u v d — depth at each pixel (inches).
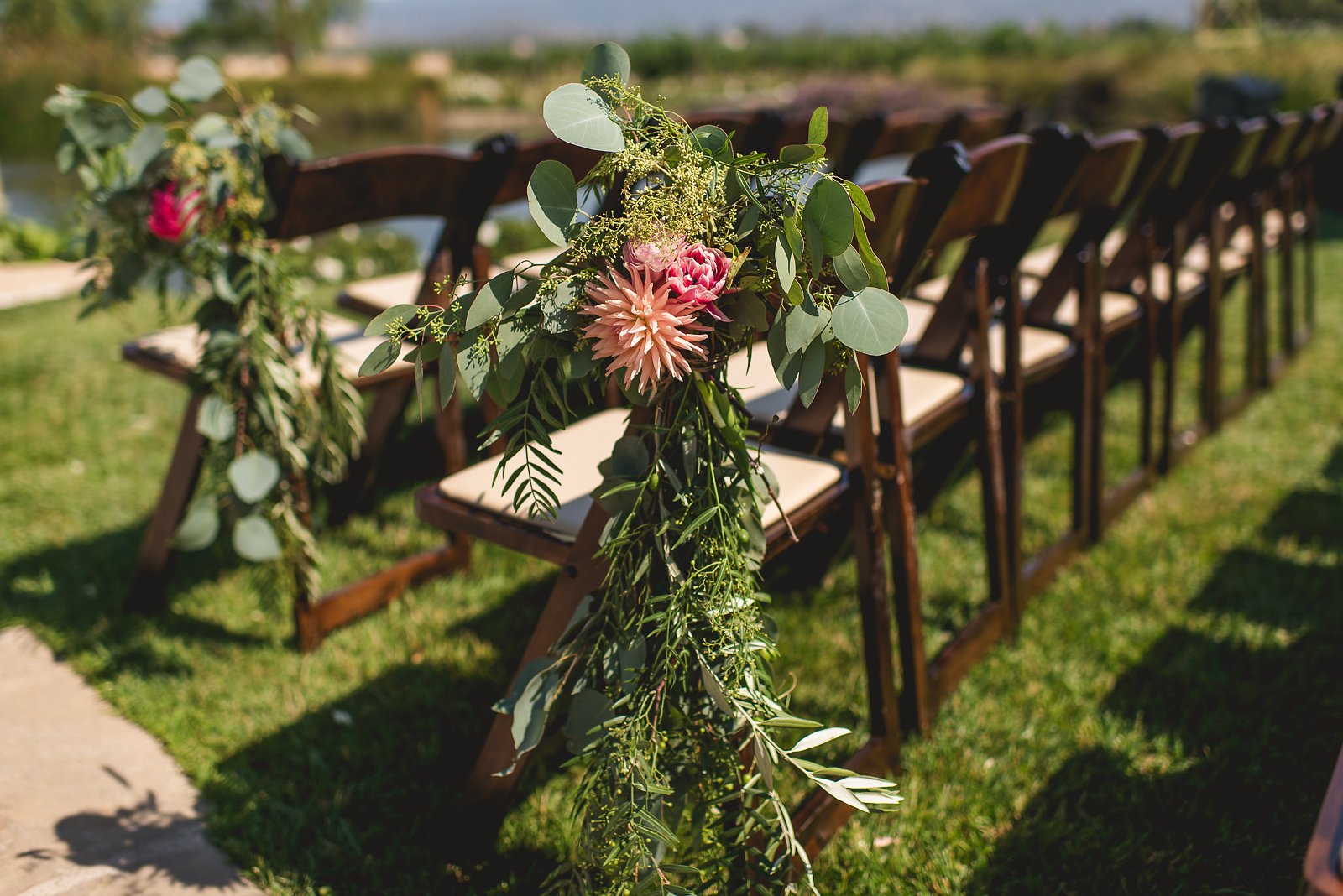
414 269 210.2
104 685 80.3
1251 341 138.1
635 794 50.1
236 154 75.3
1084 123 518.3
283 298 76.7
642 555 51.0
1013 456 84.5
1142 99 501.7
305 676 81.9
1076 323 94.0
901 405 67.2
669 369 46.1
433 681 81.4
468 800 62.2
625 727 49.1
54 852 63.1
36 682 81.3
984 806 67.5
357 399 81.6
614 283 45.0
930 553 100.9
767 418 74.4
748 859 53.7
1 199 260.5
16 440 125.3
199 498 80.0
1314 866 30.8
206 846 64.7
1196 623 88.7
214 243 74.7
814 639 85.8
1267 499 111.7
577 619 53.5
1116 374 141.2
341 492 104.3
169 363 85.3
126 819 66.6
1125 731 74.9
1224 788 68.8
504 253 197.8
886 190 55.5
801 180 45.0
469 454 124.3
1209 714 76.3
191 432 84.6
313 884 61.9
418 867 63.4
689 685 52.4
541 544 59.7
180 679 81.6
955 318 82.9
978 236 76.8
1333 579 95.2
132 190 76.4
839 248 44.2
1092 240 92.2
